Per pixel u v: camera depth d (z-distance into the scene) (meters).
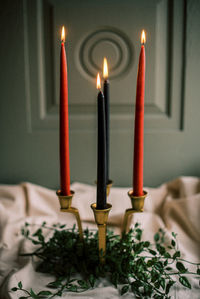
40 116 1.21
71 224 1.05
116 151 1.21
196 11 1.12
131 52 1.16
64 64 0.73
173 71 1.16
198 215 1.01
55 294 0.74
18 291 0.76
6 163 1.23
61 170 0.77
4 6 1.14
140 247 0.81
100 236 0.77
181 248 0.92
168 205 1.07
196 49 1.14
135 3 1.13
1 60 1.17
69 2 1.14
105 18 1.14
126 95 1.18
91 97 1.19
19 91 1.19
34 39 1.16
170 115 1.20
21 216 1.07
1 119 1.21
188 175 1.23
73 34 1.15
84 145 1.21
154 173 1.23
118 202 1.13
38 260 0.87
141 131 0.73
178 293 0.77
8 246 0.94
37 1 1.14
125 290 0.75
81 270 0.81
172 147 1.21
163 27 1.14
